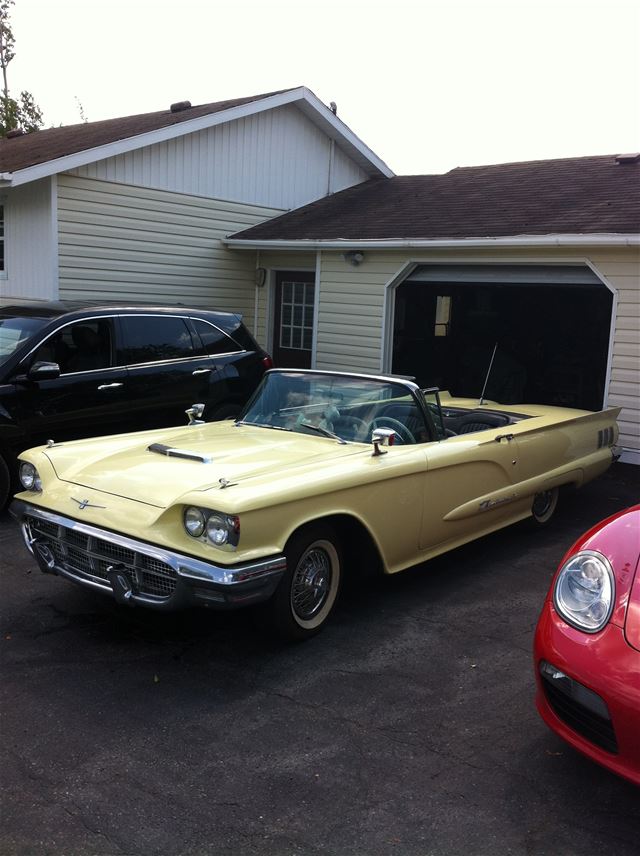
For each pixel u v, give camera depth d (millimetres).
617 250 8023
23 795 2582
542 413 6090
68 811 2504
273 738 2963
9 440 5969
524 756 2871
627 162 11125
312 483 3582
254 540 3318
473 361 12648
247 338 8039
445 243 9109
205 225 12117
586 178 10812
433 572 4938
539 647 2662
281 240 11203
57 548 3863
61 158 9844
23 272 10953
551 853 2352
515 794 2639
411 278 10305
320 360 11383
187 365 7348
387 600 4430
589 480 6188
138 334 7004
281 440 4434
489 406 6402
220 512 3242
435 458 4344
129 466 3967
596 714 2410
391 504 4078
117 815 2488
